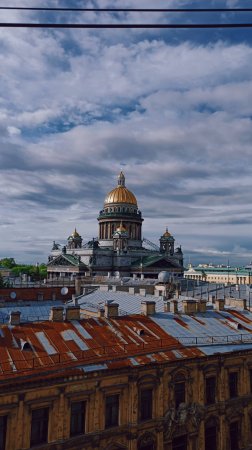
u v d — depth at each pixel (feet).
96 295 231.30
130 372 115.03
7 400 97.71
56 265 584.81
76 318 135.13
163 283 290.56
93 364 111.55
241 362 138.21
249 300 225.76
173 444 122.52
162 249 617.21
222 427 130.93
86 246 579.07
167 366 121.80
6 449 97.19
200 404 127.13
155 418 118.62
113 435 111.96
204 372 128.98
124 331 133.39
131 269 551.59
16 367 103.40
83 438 106.93
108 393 112.47
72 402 107.45
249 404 138.41
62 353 113.39
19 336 118.32
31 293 302.86
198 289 289.33
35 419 102.63
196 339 136.77
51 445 102.37
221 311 168.96
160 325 143.13
